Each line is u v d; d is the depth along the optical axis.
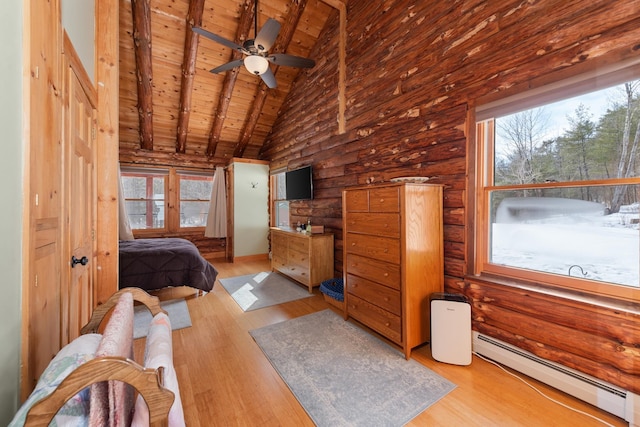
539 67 1.64
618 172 1.43
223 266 4.94
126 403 0.70
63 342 1.18
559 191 1.66
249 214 5.46
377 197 2.16
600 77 1.43
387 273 2.07
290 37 3.84
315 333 2.31
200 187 5.77
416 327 1.98
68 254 1.25
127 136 4.82
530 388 1.59
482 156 2.01
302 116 4.44
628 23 1.33
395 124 2.69
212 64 3.97
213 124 5.02
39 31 0.87
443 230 2.19
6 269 0.72
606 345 1.38
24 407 0.60
